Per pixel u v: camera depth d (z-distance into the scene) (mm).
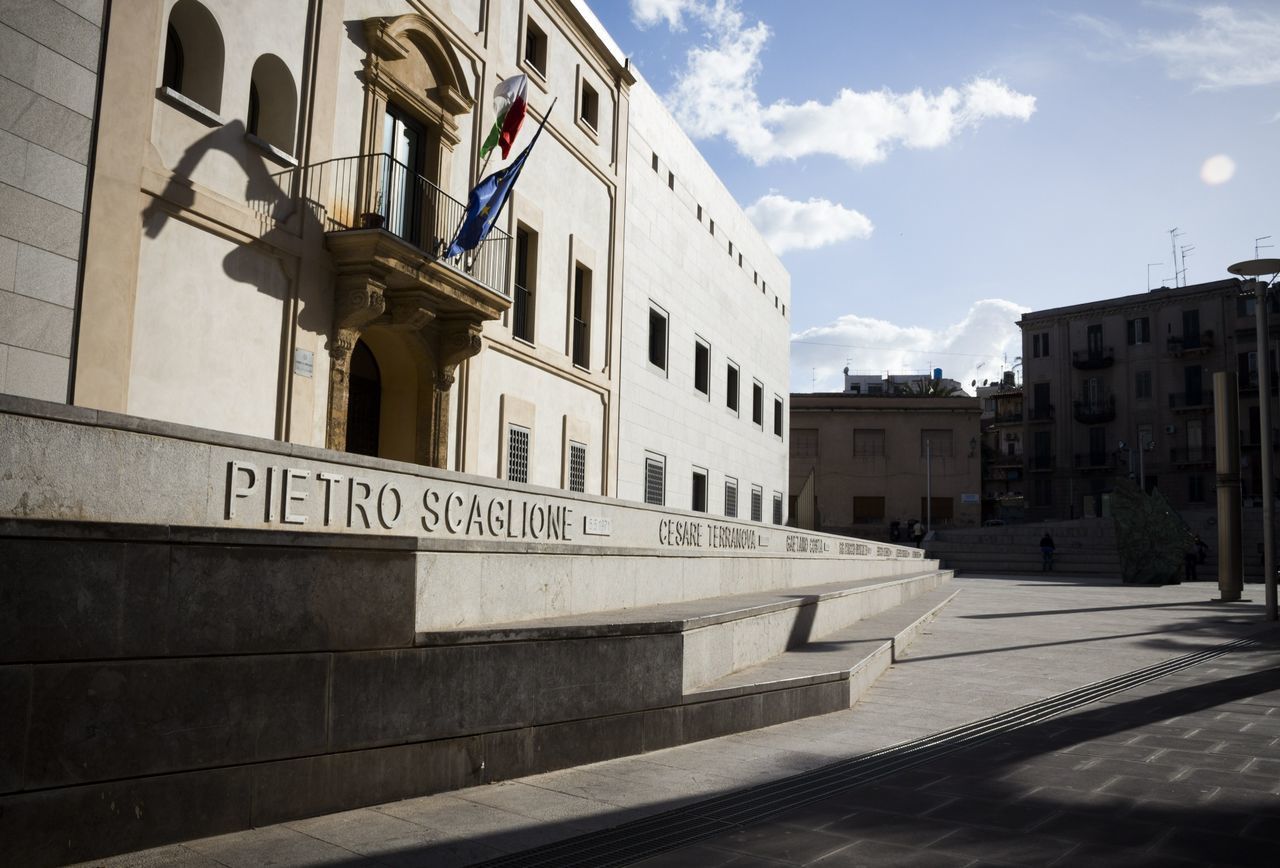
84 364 9570
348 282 13000
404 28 14281
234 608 4922
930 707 9438
